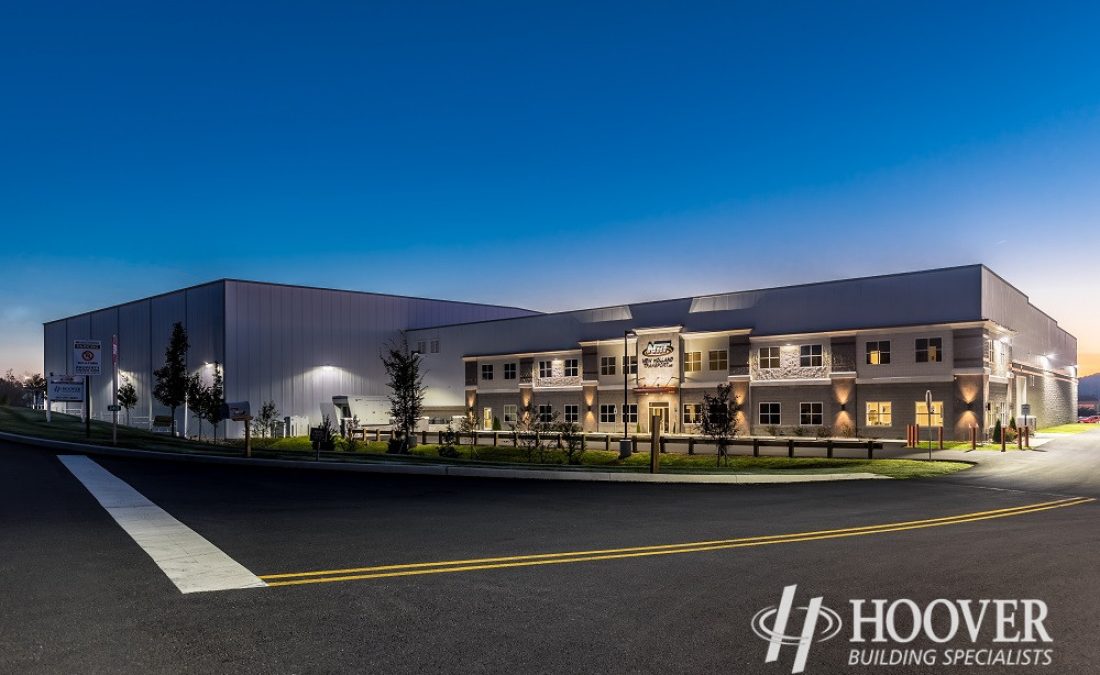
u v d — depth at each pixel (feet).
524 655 17.56
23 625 19.11
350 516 38.96
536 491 53.06
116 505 41.81
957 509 48.44
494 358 193.16
